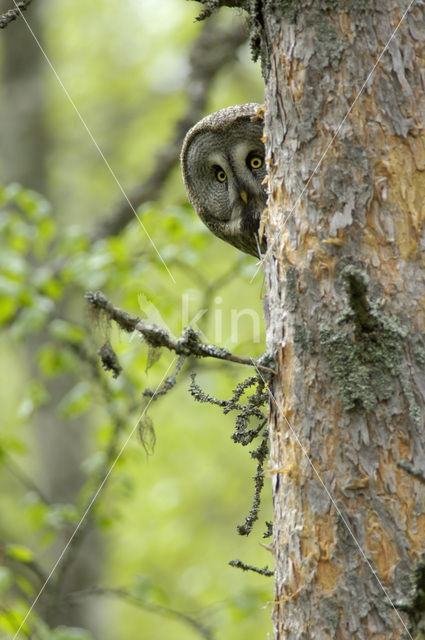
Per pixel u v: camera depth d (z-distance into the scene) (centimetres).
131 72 2198
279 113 496
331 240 462
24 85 1977
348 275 418
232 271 1145
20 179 1903
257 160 879
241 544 2170
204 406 2202
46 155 1964
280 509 473
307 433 459
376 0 475
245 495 2223
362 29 474
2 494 1844
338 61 475
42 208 1220
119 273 1141
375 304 451
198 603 1997
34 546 1714
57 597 1089
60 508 1135
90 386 1180
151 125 2208
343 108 471
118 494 1152
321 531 450
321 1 481
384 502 439
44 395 1180
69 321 1266
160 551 2133
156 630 2278
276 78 498
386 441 442
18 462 2017
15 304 1174
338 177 468
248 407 496
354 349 451
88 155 2181
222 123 875
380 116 467
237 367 1046
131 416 1156
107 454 1136
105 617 1722
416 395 443
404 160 464
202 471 2209
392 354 446
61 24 2188
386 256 457
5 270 1162
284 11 492
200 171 918
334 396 453
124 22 2178
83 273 1142
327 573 446
